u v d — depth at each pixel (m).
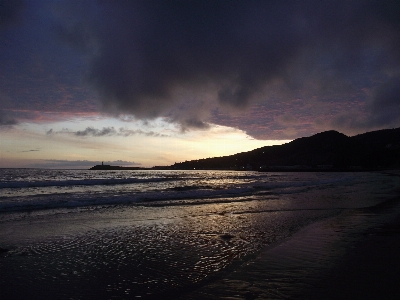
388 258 6.20
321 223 10.60
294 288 4.62
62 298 4.54
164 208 14.70
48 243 7.95
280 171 158.75
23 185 27.50
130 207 14.95
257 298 4.29
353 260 6.07
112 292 4.75
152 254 6.93
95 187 28.55
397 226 9.89
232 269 5.71
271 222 10.96
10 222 10.79
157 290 4.79
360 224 10.28
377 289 4.53
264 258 6.37
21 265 6.14
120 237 8.68
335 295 4.30
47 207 14.56
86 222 10.95
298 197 20.08
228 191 23.78
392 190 26.08
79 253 7.05
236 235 8.91
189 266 6.02
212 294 4.52
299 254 6.64
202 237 8.67
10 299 4.51
